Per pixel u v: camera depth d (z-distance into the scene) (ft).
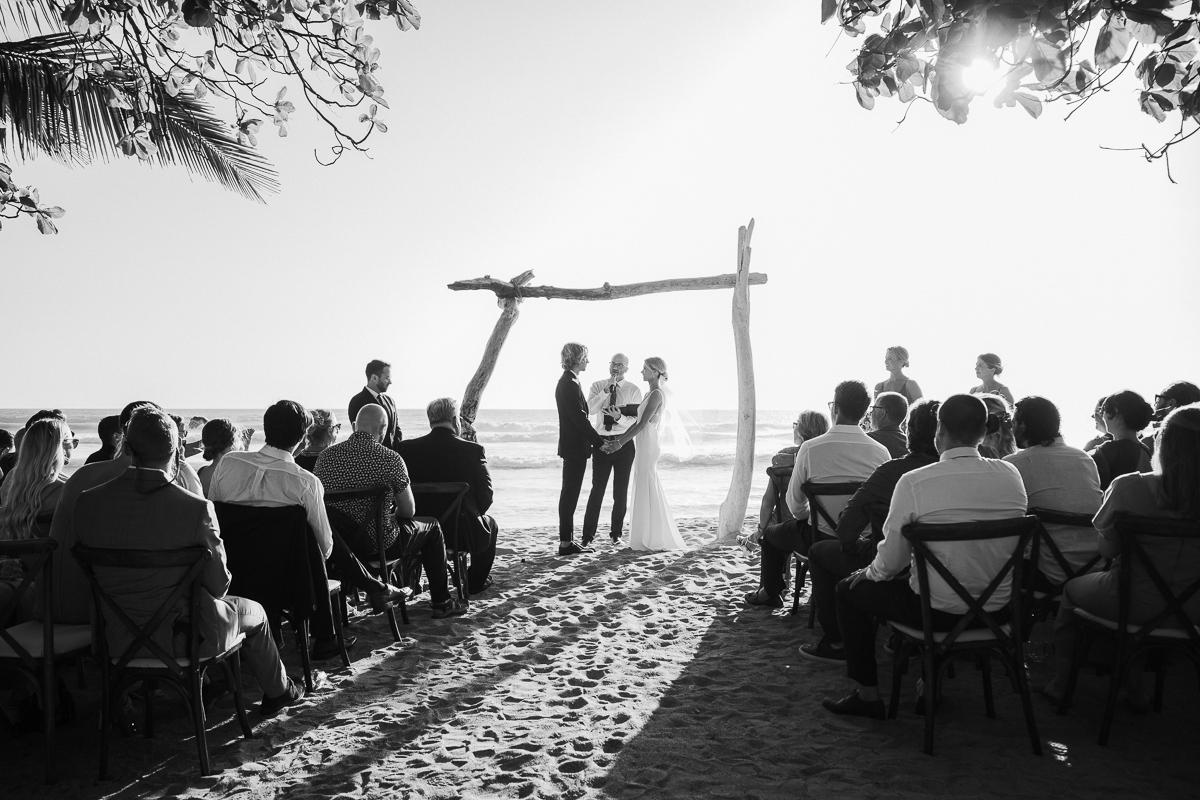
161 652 10.52
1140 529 10.33
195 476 13.51
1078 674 13.20
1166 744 10.96
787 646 15.92
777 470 18.58
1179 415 10.42
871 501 12.87
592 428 25.95
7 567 12.19
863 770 10.27
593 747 11.25
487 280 29.60
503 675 14.57
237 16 11.57
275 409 13.96
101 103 18.40
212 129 21.09
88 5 11.46
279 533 13.37
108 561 10.21
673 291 29.58
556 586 21.66
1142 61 7.66
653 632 17.24
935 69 6.67
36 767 10.82
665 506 27.14
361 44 11.73
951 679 13.82
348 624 18.01
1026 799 9.43
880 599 11.59
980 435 11.18
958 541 10.79
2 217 14.25
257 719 12.55
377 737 11.75
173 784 10.28
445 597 18.67
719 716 12.33
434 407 20.24
